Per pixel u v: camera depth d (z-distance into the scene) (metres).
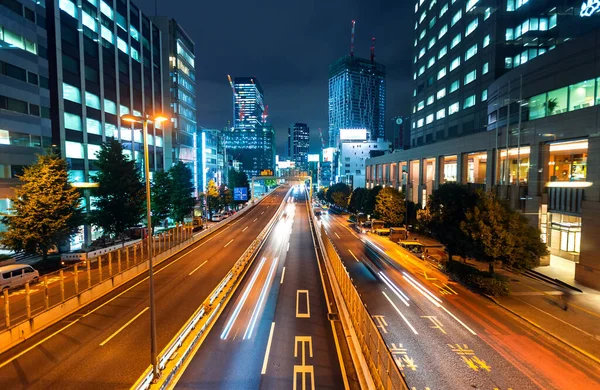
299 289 24.77
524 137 33.06
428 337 17.20
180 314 19.86
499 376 13.79
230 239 47.25
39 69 37.91
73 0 42.94
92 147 46.62
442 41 63.19
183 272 29.64
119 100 53.62
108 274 26.31
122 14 55.16
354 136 147.00
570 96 28.73
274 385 12.80
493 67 46.81
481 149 41.06
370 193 61.47
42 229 28.17
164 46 71.94
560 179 29.72
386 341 16.78
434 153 54.56
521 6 45.03
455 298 23.00
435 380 13.48
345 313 18.56
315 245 43.38
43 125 38.38
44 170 28.70
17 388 12.66
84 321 18.88
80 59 44.28
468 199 27.36
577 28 36.16
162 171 49.34
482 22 49.53
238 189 77.62
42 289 23.28
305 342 16.34
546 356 15.34
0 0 32.97
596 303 21.50
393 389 10.99
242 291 24.30
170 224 62.81
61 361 14.57
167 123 71.75
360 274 29.23
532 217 31.56
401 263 33.50
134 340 16.55
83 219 32.56
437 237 29.23
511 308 20.80
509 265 23.22
